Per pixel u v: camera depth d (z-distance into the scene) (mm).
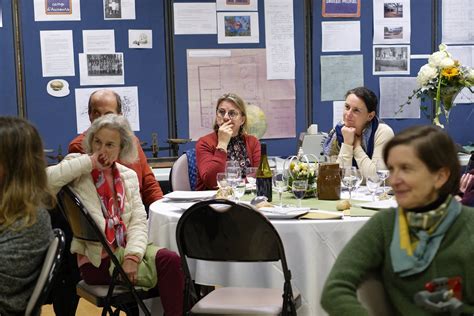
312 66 4711
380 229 1588
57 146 4402
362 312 1483
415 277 1514
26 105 4328
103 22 4387
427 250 1505
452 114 4953
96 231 2455
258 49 4613
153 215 2824
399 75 4809
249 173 3180
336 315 1506
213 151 3572
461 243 1488
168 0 4461
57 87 4355
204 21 4516
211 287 3039
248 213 2230
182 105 4551
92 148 2688
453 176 1527
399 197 1536
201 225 2299
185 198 2998
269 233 2240
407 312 1532
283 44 4645
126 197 2752
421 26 4797
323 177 2973
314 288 2502
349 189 2975
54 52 4332
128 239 2678
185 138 4574
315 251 2492
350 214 2592
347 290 1526
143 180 3486
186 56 4520
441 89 3855
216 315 2289
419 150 1500
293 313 2291
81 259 2693
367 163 3451
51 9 4301
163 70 4504
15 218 1730
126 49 4434
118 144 2684
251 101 4641
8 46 4258
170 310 2615
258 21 4590
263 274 2568
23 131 1758
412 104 4840
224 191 2959
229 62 4578
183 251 2371
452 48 4848
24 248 1727
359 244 1589
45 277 1740
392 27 4766
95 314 3627
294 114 4719
